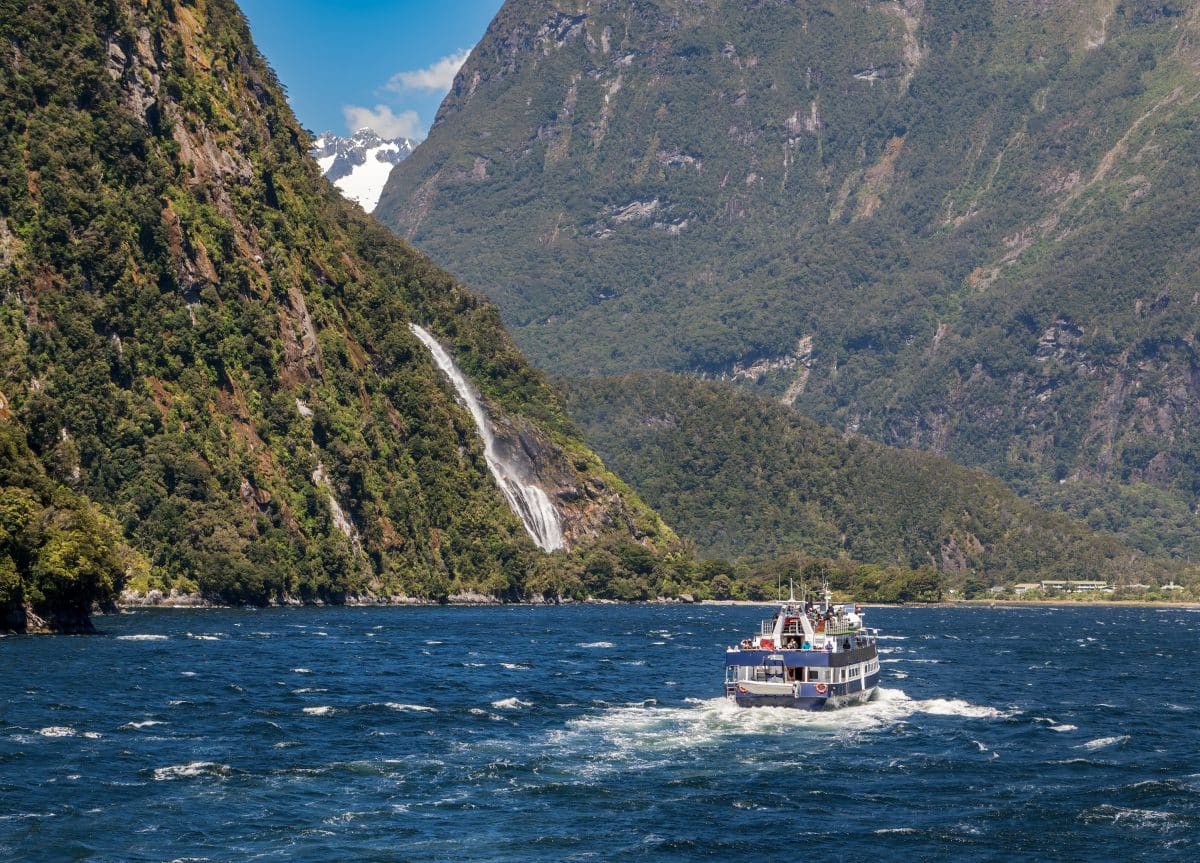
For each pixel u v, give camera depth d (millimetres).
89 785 100375
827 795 103812
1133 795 104875
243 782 103250
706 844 91062
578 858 87688
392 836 90875
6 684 144875
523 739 124188
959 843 92125
